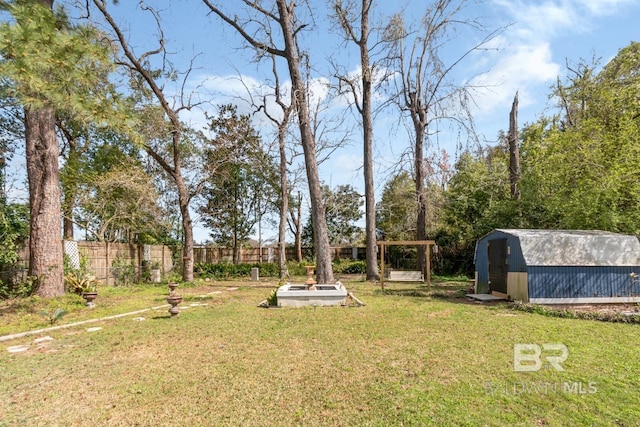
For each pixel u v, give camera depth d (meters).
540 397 3.45
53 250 10.05
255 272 17.80
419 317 7.26
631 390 3.57
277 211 26.72
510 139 15.63
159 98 14.18
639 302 8.66
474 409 3.23
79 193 16.67
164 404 3.47
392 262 22.00
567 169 11.33
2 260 10.32
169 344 5.51
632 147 10.12
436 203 16.58
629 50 13.38
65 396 3.68
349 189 26.20
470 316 7.34
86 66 7.35
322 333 6.00
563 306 8.48
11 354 5.12
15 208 11.31
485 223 15.29
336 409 3.29
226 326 6.65
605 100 11.48
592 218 10.93
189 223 15.52
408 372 4.14
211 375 4.18
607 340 5.37
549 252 8.81
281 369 4.33
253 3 12.62
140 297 10.90
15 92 6.75
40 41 6.64
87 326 6.91
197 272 19.48
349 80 15.91
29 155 9.95
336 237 28.08
